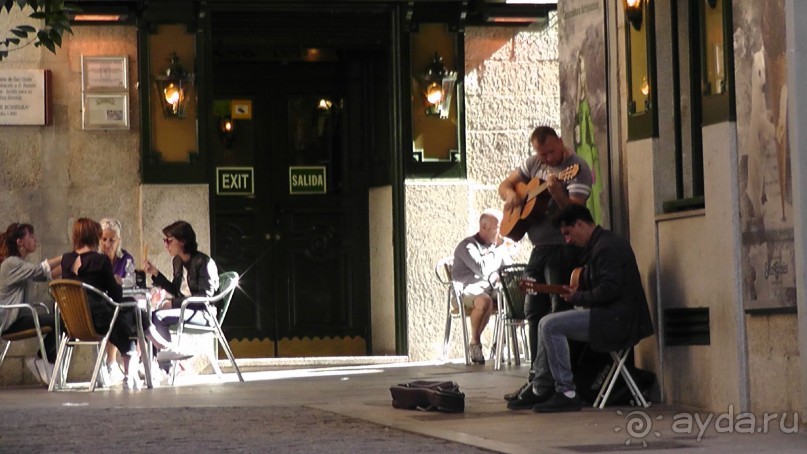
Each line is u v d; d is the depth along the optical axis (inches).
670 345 535.2
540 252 559.5
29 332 707.4
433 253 799.7
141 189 766.5
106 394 638.5
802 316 457.4
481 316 767.1
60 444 433.1
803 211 456.8
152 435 454.6
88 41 765.3
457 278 775.1
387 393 610.2
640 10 548.1
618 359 525.3
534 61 811.4
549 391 525.3
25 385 741.9
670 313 534.3
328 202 844.6
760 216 476.7
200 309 701.3
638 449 406.6
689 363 522.9
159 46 768.9
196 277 705.0
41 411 543.5
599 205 588.7
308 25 810.8
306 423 486.0
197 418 506.9
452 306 792.3
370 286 834.8
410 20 794.8
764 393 481.7
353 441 430.6
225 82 839.7
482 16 796.6
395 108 799.1
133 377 674.8
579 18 604.7
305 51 840.9
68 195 765.3
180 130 771.4
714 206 499.5
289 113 847.1
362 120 840.3
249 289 837.8
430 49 799.1
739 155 486.9
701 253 511.2
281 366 789.2
